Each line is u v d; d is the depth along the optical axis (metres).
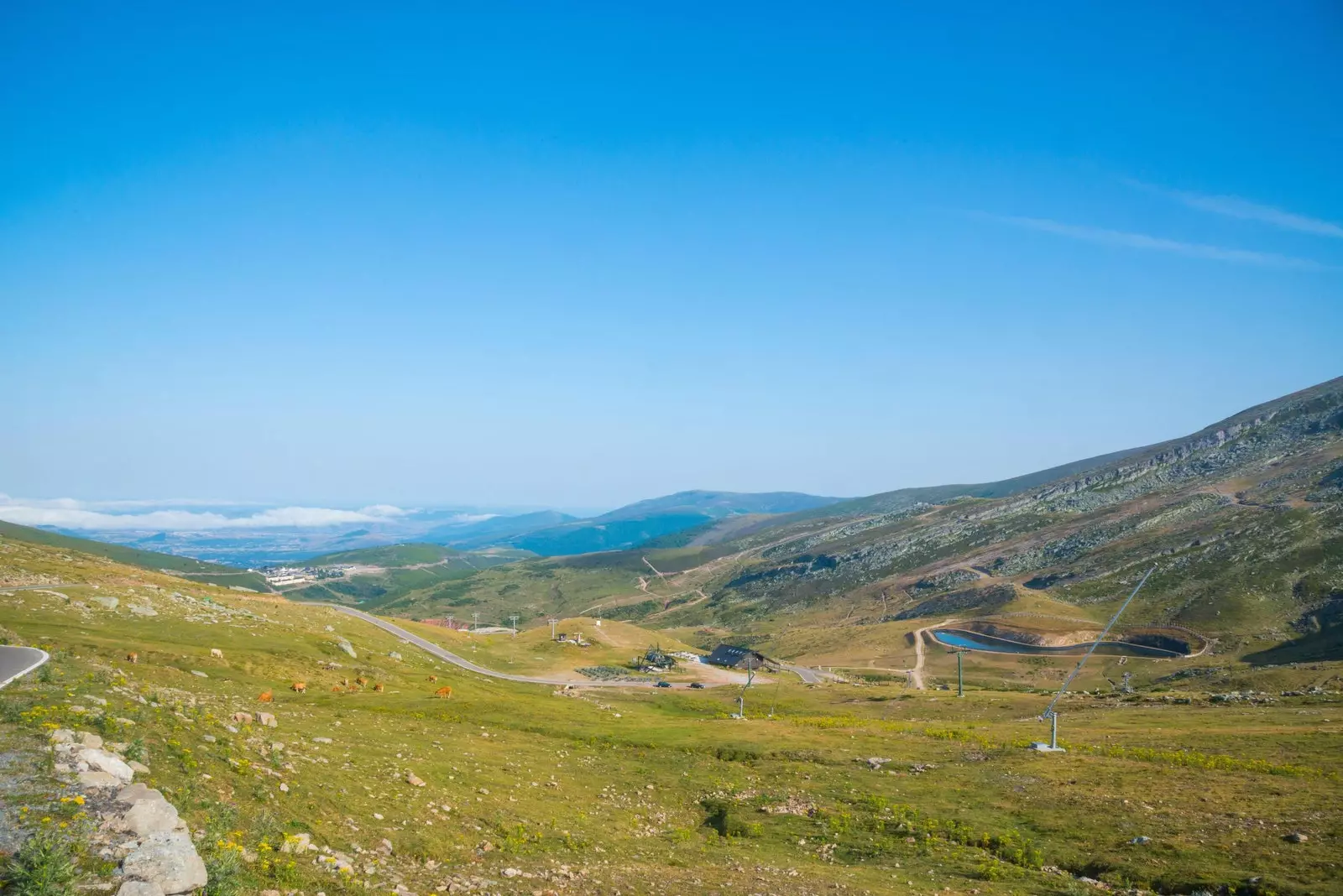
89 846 16.50
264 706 49.66
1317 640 190.88
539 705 78.69
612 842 33.75
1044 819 38.38
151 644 73.38
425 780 35.50
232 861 17.64
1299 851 31.30
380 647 120.31
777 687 142.75
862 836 37.75
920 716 96.25
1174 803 38.88
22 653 37.53
